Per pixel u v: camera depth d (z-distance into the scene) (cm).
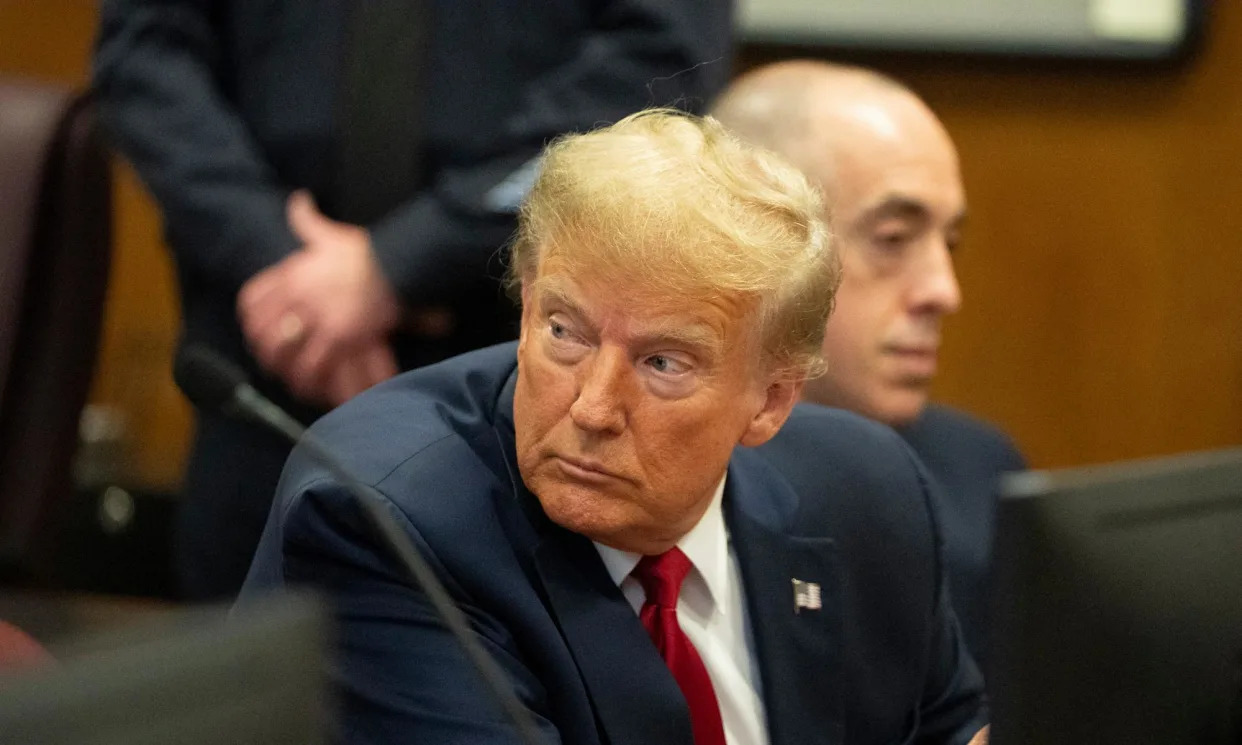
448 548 371
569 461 358
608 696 379
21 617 324
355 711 366
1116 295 1017
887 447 492
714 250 343
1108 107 1000
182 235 597
